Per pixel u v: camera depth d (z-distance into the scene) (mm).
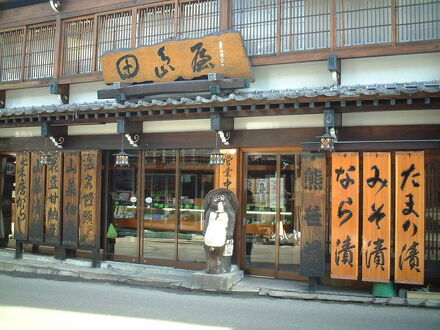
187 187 11516
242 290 9648
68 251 12797
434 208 9086
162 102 9984
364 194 8930
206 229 10086
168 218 11695
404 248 8594
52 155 12469
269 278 10594
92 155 11945
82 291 9898
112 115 10984
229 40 10484
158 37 11961
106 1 12570
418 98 8242
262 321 7715
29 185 12844
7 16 14086
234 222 10305
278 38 10648
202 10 11539
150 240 11883
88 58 12883
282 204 10586
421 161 8547
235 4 11203
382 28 9906
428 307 8477
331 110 9016
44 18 13516
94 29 12734
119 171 12430
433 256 9055
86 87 13117
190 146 11227
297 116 10141
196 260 11320
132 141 11562
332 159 9188
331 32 10148
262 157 10789
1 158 14234
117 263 11969
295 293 9297
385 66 9969
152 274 11117
